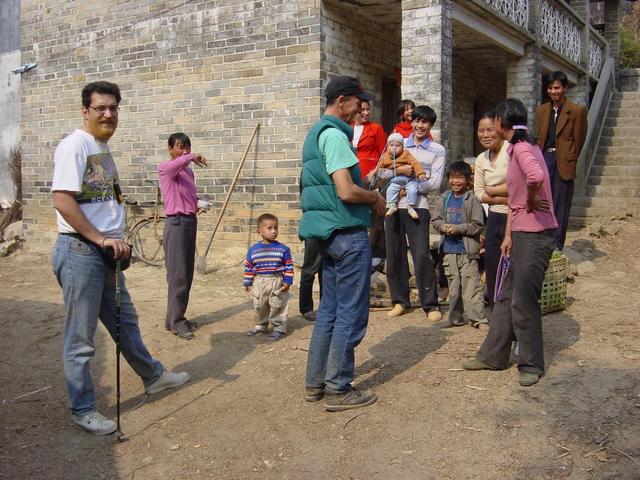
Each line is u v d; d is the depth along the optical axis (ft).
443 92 24.39
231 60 28.53
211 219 29.63
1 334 19.70
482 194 17.38
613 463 11.06
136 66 31.37
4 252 35.32
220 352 17.48
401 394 14.06
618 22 51.88
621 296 20.49
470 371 15.03
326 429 12.85
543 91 47.57
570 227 31.94
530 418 12.67
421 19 24.47
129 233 31.24
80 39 33.22
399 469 11.32
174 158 19.02
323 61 26.61
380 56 30.66
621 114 41.09
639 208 30.50
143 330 19.56
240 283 25.94
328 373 13.52
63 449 12.55
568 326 17.61
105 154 13.16
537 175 13.21
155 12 30.53
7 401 14.92
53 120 34.88
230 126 28.84
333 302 13.84
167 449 12.44
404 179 18.95
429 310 19.36
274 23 27.30
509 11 31.53
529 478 10.80
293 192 27.50
